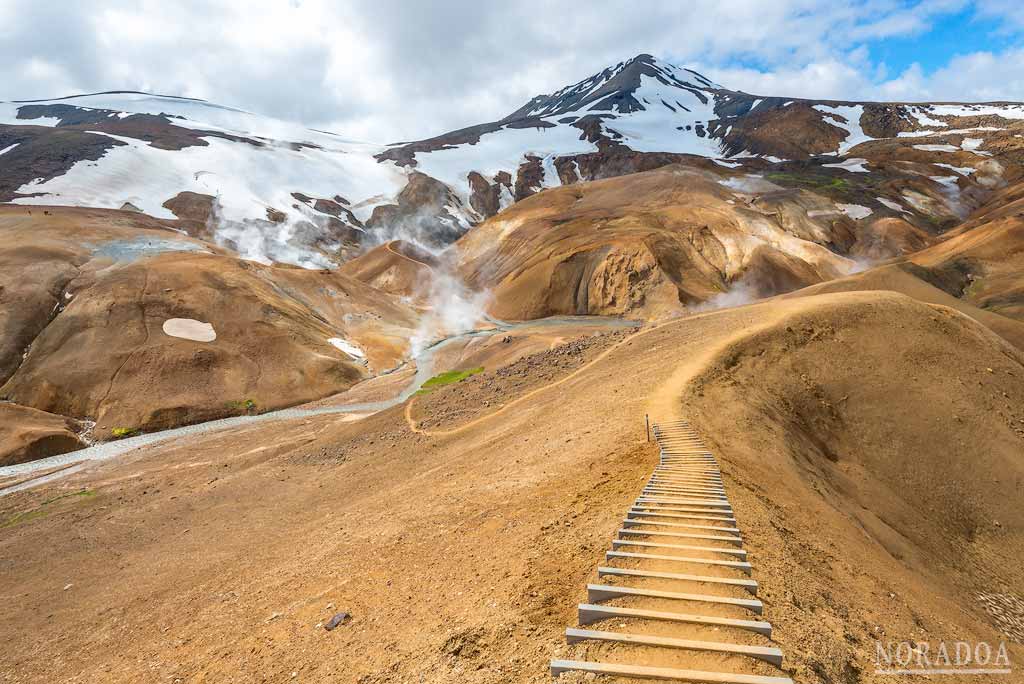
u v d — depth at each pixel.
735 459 15.05
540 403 27.80
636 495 11.76
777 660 5.68
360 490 24.42
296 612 12.19
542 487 14.84
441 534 14.19
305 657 9.92
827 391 24.50
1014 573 18.62
